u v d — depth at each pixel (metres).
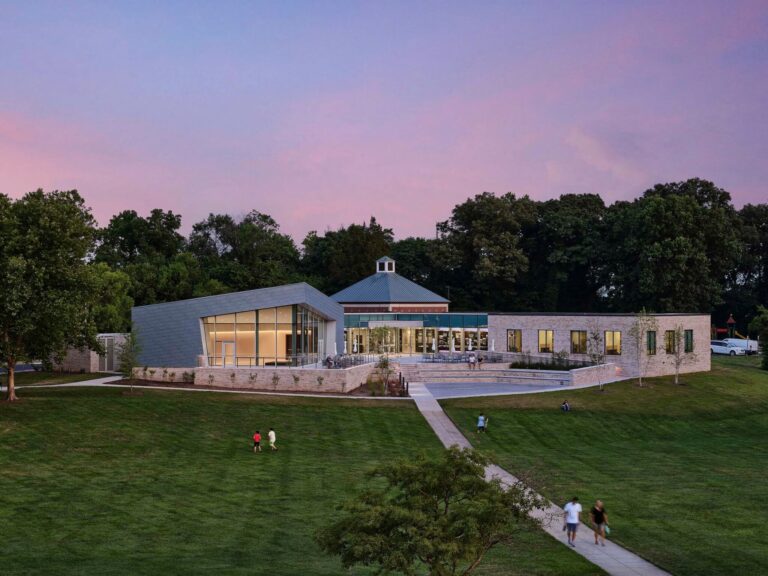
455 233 119.88
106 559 23.62
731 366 84.00
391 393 59.22
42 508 29.27
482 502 18.47
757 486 35.28
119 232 111.31
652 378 69.88
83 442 40.75
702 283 96.81
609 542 26.78
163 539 26.06
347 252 119.44
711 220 96.88
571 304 123.69
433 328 85.62
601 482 35.81
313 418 49.19
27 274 46.41
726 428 54.88
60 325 46.72
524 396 58.41
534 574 23.27
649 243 97.56
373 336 79.75
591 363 69.75
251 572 22.64
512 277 114.19
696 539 27.00
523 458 41.41
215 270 107.94
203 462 38.38
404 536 17.95
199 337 64.06
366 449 42.56
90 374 66.31
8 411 45.28
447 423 49.72
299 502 31.31
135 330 60.81
